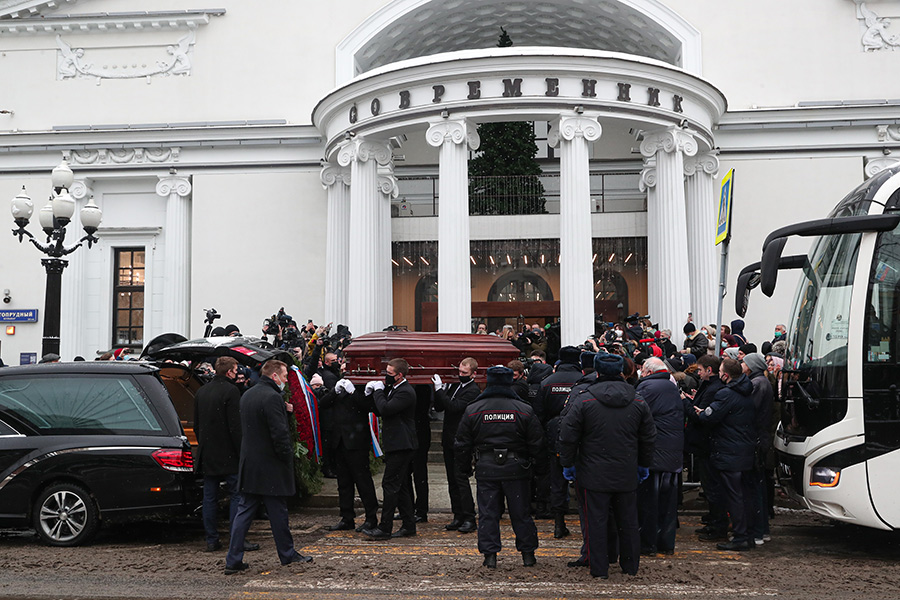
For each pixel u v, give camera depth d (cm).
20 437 880
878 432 823
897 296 840
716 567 759
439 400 934
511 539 896
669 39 2369
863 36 2294
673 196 1884
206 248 2319
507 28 2612
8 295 2333
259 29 2427
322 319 2277
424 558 789
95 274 2375
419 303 2462
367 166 1948
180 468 874
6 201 2366
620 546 725
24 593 662
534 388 1095
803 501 888
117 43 2450
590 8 2431
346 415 933
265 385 754
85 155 2350
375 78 1856
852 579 715
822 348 877
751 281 1055
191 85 2423
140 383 907
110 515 861
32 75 2461
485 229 2383
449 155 1795
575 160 1778
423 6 2386
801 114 2195
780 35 2314
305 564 759
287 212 2312
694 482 1188
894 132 2180
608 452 714
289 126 2295
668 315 1862
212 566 758
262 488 737
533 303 2488
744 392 839
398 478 892
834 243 912
